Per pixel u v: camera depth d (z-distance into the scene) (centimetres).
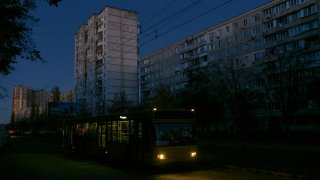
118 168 1892
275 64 3934
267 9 6719
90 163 2177
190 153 1709
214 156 2291
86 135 2527
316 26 5906
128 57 8956
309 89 3284
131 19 9050
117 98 7900
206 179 1442
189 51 8594
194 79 3669
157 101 5234
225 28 7581
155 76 9988
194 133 1753
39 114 10788
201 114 3534
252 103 3403
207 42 8019
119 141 2017
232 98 3344
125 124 1958
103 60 8819
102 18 8912
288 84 3788
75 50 10538
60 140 4994
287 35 6341
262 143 3966
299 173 1452
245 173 1625
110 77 8675
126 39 8956
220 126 6275
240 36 7225
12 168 1912
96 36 9131
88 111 8238
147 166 1889
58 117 7050
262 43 6769
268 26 6694
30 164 2123
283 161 1891
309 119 5681
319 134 4488
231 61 5500
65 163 2181
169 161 1658
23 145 4372
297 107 3869
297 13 6203
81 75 10012
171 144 1683
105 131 2216
